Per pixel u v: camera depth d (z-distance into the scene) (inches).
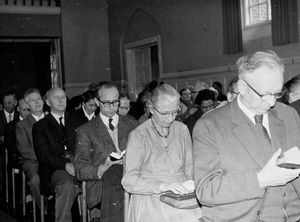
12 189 247.9
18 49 657.6
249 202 78.2
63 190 184.5
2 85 657.6
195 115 217.6
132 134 122.0
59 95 207.0
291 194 81.2
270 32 386.0
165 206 115.9
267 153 79.4
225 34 421.1
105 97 167.3
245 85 78.2
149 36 533.3
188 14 469.4
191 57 470.6
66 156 202.2
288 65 364.8
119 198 144.4
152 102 120.6
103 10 607.5
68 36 589.6
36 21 576.1
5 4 555.5
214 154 79.4
